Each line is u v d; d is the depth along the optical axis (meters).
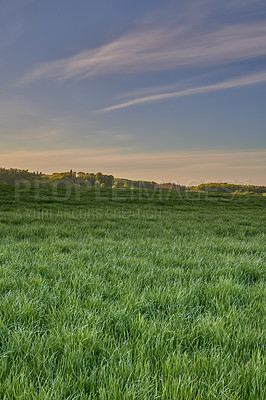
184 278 4.71
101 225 11.77
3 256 5.77
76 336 2.67
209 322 3.05
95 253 6.39
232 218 16.91
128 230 10.71
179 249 7.17
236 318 3.17
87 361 2.36
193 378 2.17
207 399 1.97
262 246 8.08
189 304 3.67
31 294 3.77
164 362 2.36
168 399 2.01
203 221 14.91
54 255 5.97
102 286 4.21
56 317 3.16
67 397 1.98
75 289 4.02
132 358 2.46
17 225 10.72
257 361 2.32
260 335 2.80
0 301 3.44
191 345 2.72
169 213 18.55
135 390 2.04
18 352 2.48
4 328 2.83
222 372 2.25
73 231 9.81
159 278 4.75
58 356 2.50
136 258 6.13
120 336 2.77
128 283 4.32
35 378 2.17
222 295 3.87
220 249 7.67
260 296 4.07
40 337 2.77
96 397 1.97
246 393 2.06
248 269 5.42
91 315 3.12
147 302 3.60
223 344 2.72
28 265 5.14
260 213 21.53
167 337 2.80
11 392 1.96
